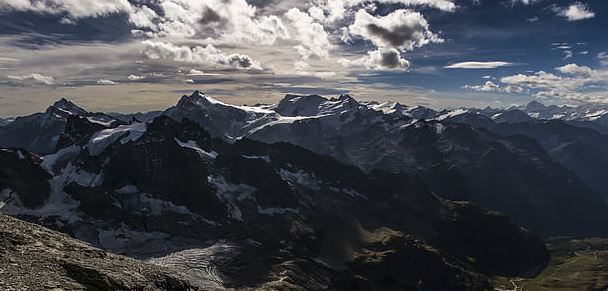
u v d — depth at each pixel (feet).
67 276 141.79
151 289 157.48
